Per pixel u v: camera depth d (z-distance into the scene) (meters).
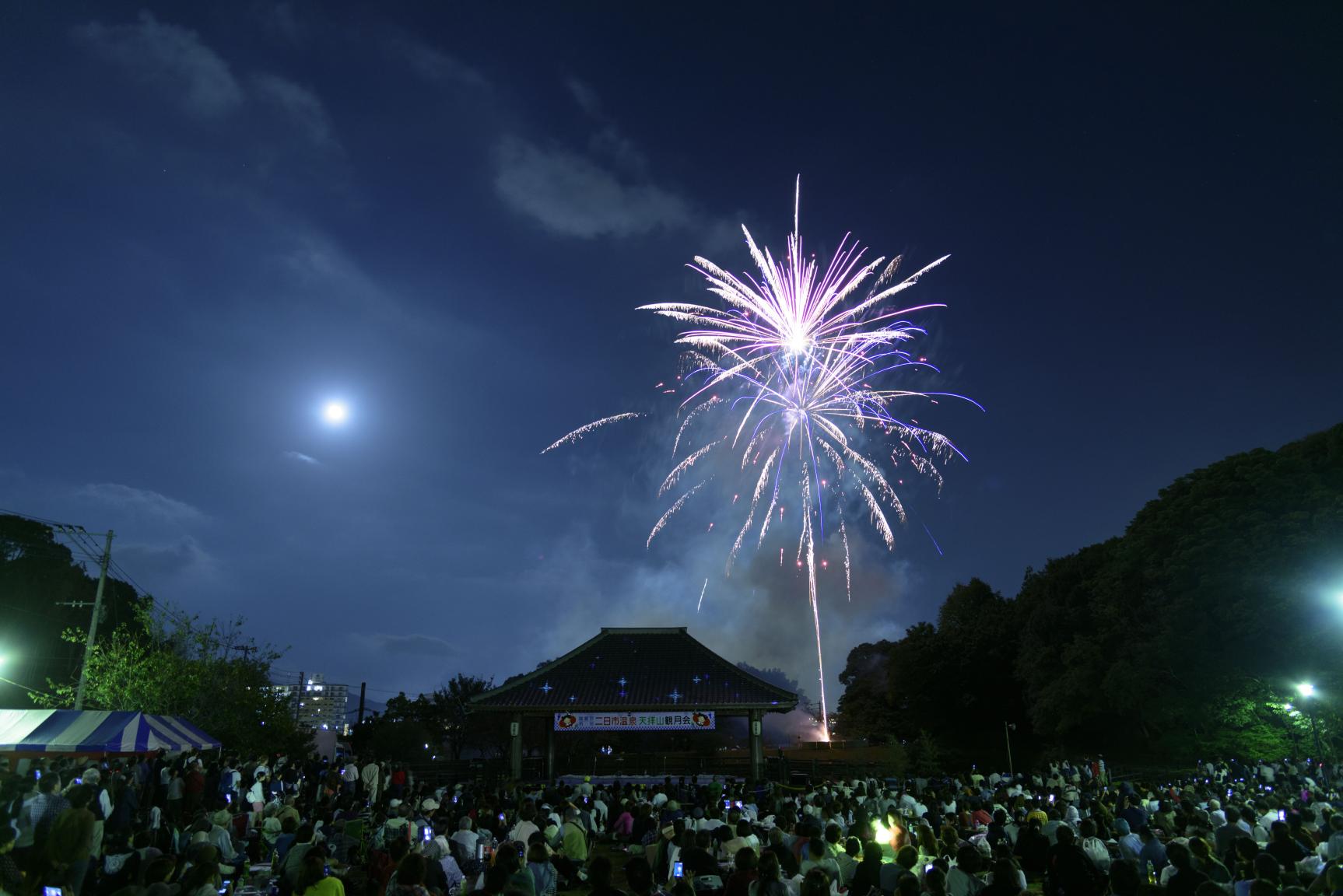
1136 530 46.41
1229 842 13.66
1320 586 33.50
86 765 19.19
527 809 17.62
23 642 48.81
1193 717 42.12
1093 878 10.35
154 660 41.16
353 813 20.36
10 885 9.91
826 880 8.15
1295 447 40.66
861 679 76.81
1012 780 31.86
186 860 12.86
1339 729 37.72
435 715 70.31
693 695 37.69
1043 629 55.09
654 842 18.70
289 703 48.56
